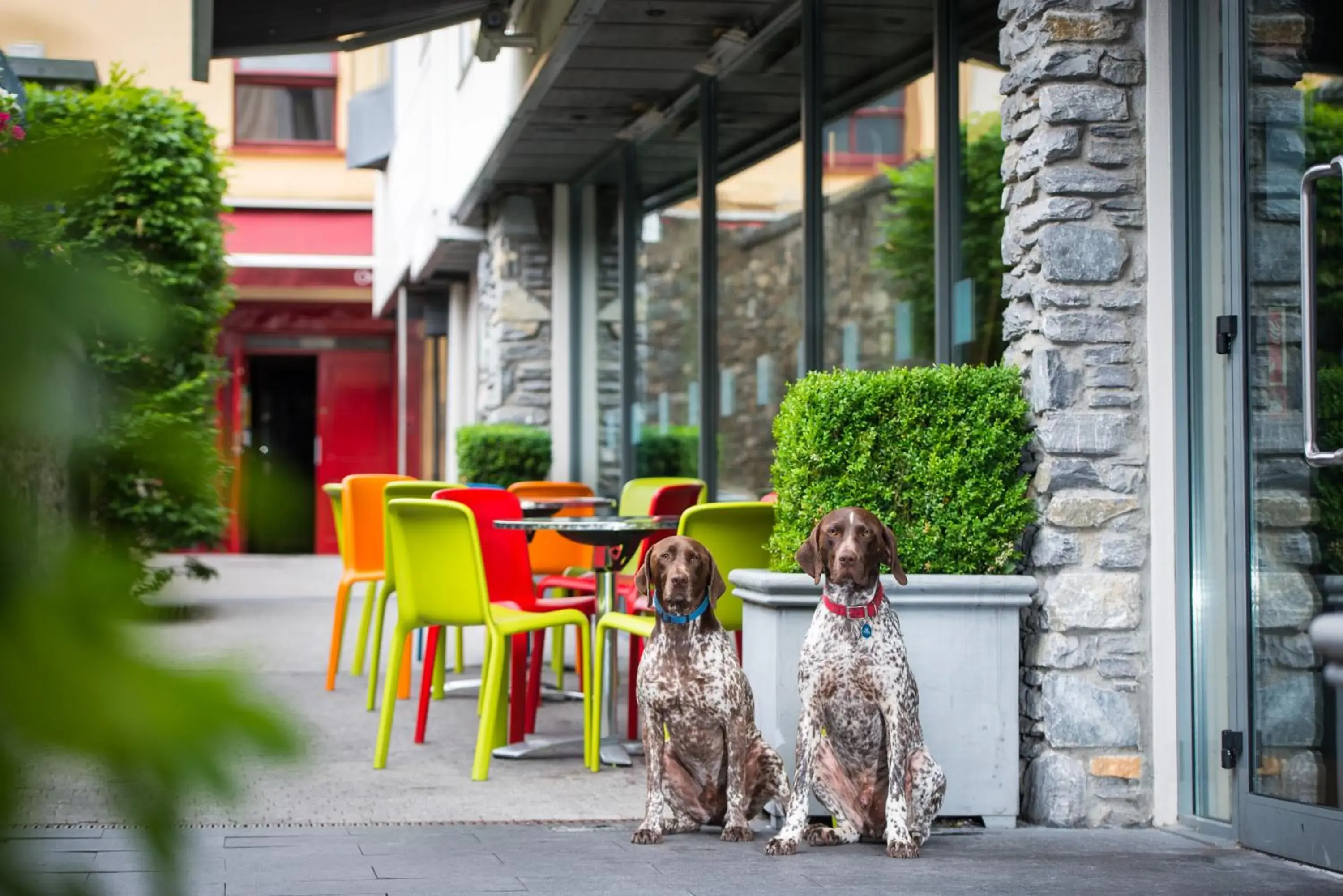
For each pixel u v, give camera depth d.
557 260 12.55
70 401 0.39
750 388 8.57
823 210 7.50
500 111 10.68
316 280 19.09
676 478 9.99
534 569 8.70
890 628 4.26
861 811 4.45
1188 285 4.79
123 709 0.34
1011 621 4.78
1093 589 4.75
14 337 0.37
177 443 0.42
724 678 4.38
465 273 16.47
